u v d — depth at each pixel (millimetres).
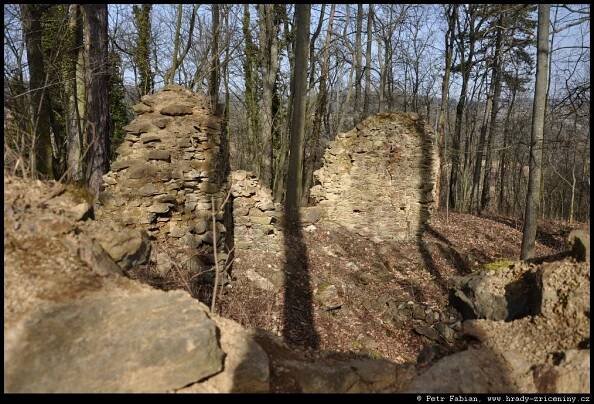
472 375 3102
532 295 4035
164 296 3172
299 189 10422
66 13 8789
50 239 3311
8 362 2451
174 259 5859
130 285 3322
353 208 10742
